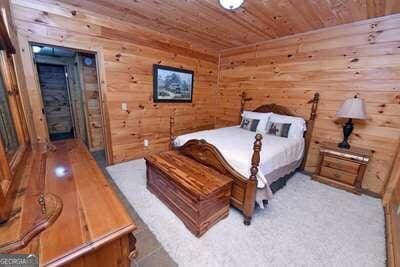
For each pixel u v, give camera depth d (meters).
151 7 2.43
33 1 2.19
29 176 1.19
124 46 3.01
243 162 1.90
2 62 1.41
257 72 3.88
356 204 2.31
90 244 0.72
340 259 1.53
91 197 1.01
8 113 1.46
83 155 1.63
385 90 2.48
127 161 3.43
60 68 5.24
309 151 3.25
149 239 1.67
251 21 2.76
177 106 4.02
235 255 1.53
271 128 3.21
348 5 2.17
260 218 1.99
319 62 3.01
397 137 2.45
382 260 1.53
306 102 3.23
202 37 3.60
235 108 4.41
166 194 2.11
